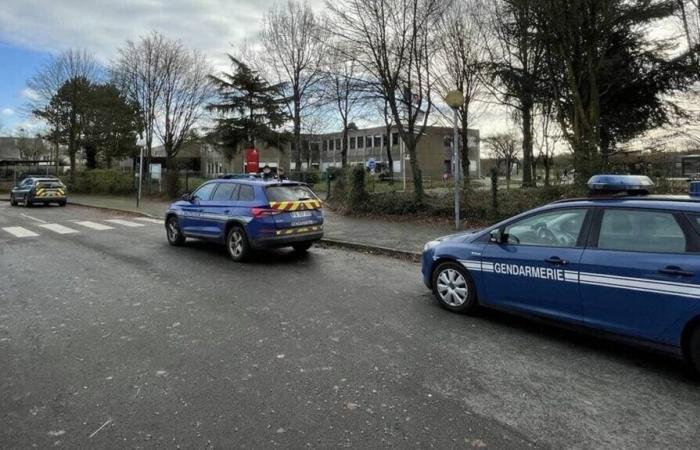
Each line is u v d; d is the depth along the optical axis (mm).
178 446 3090
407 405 3635
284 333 5238
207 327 5434
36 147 64062
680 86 17734
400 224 14156
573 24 12320
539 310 5098
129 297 6746
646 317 4246
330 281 7840
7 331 5289
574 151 12820
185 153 69438
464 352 4715
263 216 9234
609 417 3475
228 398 3734
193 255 10250
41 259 9727
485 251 5633
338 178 19312
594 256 4637
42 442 3139
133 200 28156
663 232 4293
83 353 4648
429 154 62281
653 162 12469
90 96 36125
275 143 42812
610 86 17188
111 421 3396
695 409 3592
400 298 6738
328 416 3467
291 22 31953
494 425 3357
